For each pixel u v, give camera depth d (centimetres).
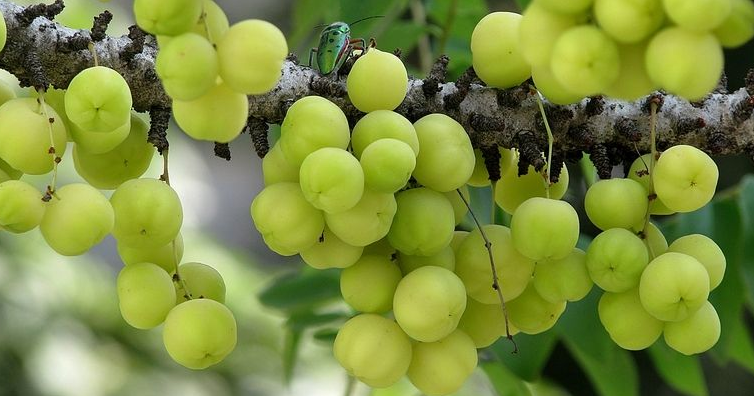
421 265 81
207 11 76
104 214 78
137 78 82
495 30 82
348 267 81
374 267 81
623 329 81
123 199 79
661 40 72
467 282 81
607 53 73
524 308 83
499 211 97
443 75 84
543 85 80
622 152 86
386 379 81
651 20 72
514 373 98
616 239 80
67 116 79
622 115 85
